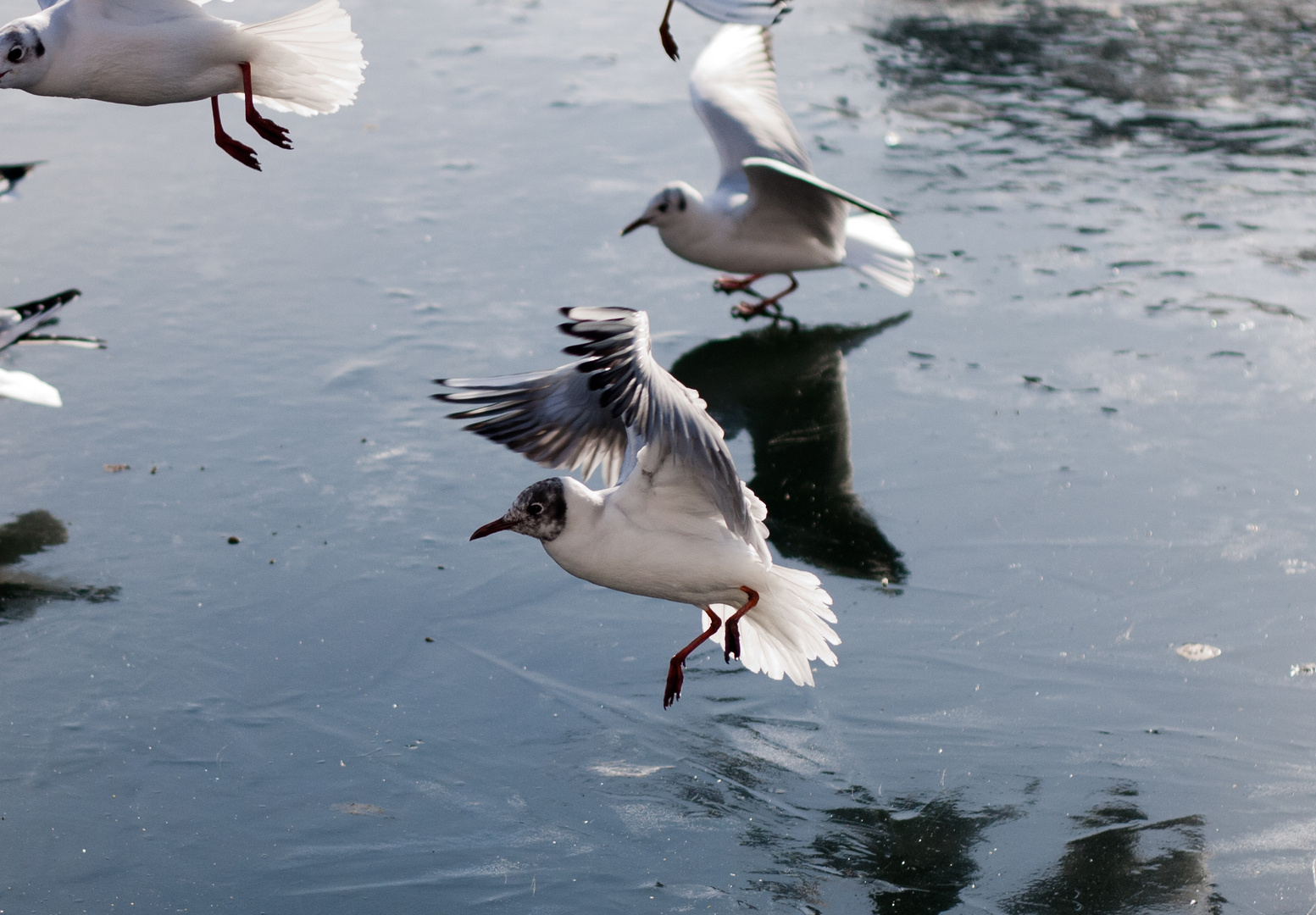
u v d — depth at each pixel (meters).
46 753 5.28
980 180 10.96
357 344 8.63
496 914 4.51
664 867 4.73
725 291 9.50
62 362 8.41
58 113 12.67
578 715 5.56
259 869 4.72
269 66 4.64
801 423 7.86
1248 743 5.32
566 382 4.70
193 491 7.13
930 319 9.02
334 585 6.40
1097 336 8.68
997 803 5.03
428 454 7.51
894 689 5.70
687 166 11.34
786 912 4.52
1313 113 12.18
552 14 15.21
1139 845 4.80
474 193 10.89
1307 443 7.47
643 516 4.52
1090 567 6.50
